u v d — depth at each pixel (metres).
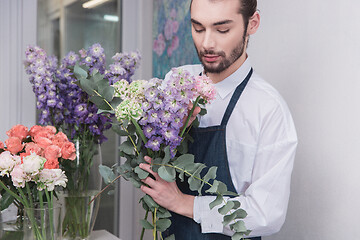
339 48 1.35
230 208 1.05
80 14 2.34
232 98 1.32
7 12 2.16
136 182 1.17
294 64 1.51
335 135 1.37
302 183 1.49
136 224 2.46
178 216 1.33
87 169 1.46
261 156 1.23
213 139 1.31
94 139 1.50
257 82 1.33
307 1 1.46
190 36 1.98
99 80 1.14
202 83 1.06
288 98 1.54
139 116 1.03
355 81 1.30
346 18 1.33
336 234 1.36
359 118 1.29
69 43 2.32
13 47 2.17
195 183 1.08
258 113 1.25
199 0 1.23
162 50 2.25
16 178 1.11
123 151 1.14
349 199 1.32
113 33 2.44
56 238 1.23
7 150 1.23
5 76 2.17
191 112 1.12
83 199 1.45
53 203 1.28
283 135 1.21
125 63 1.58
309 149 1.46
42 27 2.25
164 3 2.23
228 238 1.26
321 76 1.41
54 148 1.16
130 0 2.45
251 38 1.71
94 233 1.67
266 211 1.16
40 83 1.53
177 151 1.30
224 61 1.25
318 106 1.43
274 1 1.59
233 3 1.20
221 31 1.22
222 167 1.29
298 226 1.50
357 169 1.29
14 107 2.19
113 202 2.45
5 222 1.33
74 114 1.53
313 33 1.44
